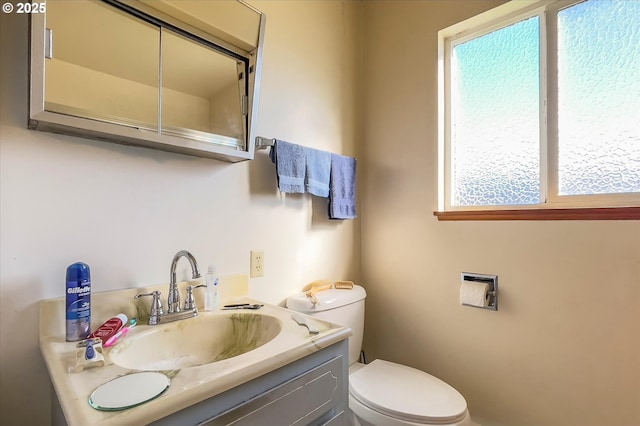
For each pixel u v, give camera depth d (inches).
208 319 41.4
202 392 24.1
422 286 65.3
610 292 46.7
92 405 21.5
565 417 49.8
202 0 41.0
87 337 32.8
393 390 48.3
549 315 51.4
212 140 43.9
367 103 75.1
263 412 28.4
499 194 59.9
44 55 31.0
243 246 51.6
